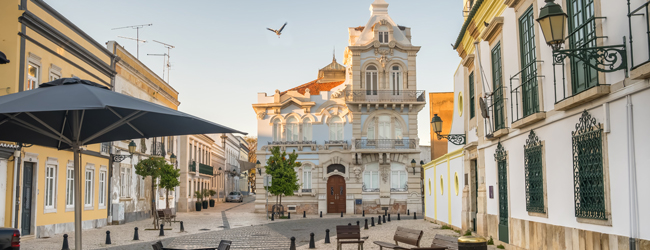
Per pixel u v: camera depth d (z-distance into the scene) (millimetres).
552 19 7676
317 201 38250
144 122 8508
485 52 15125
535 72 11133
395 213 37719
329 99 39188
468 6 18031
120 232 22156
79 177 7730
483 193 15344
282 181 33938
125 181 29188
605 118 8086
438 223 24359
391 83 38719
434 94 40125
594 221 8531
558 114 9875
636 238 7328
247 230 23750
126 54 28312
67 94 6695
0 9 17266
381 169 38000
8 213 17328
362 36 39188
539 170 10992
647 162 7098
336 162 38281
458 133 20125
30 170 19000
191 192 45312
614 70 7426
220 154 64500
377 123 38406
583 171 8945
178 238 19859
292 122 39312
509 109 12930
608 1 7910
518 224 12297
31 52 18219
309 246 15945
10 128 8320
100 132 7844
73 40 21719
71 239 19062
